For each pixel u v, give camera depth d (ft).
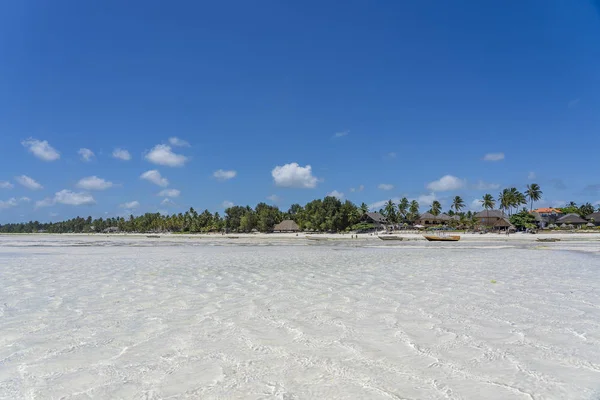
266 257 111.24
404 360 25.23
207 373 23.22
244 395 20.27
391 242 226.99
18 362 25.32
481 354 26.30
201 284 57.82
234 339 29.91
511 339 29.55
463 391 20.66
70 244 236.22
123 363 24.98
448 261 93.71
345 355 26.22
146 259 106.22
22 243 256.52
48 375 23.12
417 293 48.80
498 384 21.52
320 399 19.76
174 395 20.34
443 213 485.15
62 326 33.99
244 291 51.44
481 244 190.29
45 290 53.06
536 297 45.78
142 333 31.71
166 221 606.14
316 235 360.28
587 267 78.48
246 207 523.29
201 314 38.29
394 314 37.70
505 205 406.41
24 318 37.01
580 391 20.66
